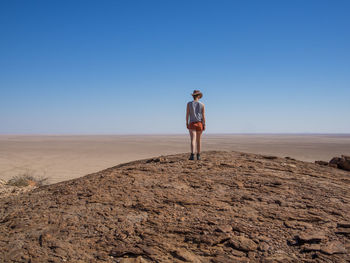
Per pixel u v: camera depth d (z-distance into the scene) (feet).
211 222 10.93
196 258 9.07
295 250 9.31
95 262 8.99
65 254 9.38
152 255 9.23
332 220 10.91
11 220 12.16
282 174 16.49
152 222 11.18
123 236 10.34
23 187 26.32
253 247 9.46
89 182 16.29
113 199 13.37
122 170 18.26
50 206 13.28
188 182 15.23
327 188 14.19
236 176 15.99
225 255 9.16
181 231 10.46
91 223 11.31
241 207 12.11
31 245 9.96
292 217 11.17
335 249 9.20
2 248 9.84
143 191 14.12
